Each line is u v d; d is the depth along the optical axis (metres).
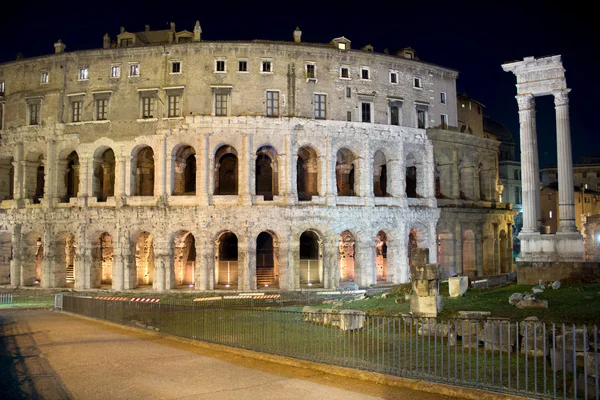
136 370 23.39
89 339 32.50
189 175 77.06
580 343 21.70
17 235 73.06
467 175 82.94
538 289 38.16
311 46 70.06
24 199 73.25
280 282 66.38
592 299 32.50
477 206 82.50
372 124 71.38
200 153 67.06
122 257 67.94
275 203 67.06
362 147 71.25
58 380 21.61
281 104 68.94
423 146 76.19
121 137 69.31
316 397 18.77
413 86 76.69
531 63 48.38
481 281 51.91
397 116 74.94
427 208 75.06
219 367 23.84
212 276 66.31
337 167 78.50
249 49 68.94
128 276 67.81
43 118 72.12
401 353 24.73
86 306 46.84
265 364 24.38
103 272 76.12
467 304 34.66
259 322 33.75
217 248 73.00
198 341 29.92
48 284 71.12
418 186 76.69
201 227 66.31
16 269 72.81
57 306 54.25
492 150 86.88
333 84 71.19
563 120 46.97
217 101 68.31
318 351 25.73
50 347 29.48
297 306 51.69
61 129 71.25
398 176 73.25
